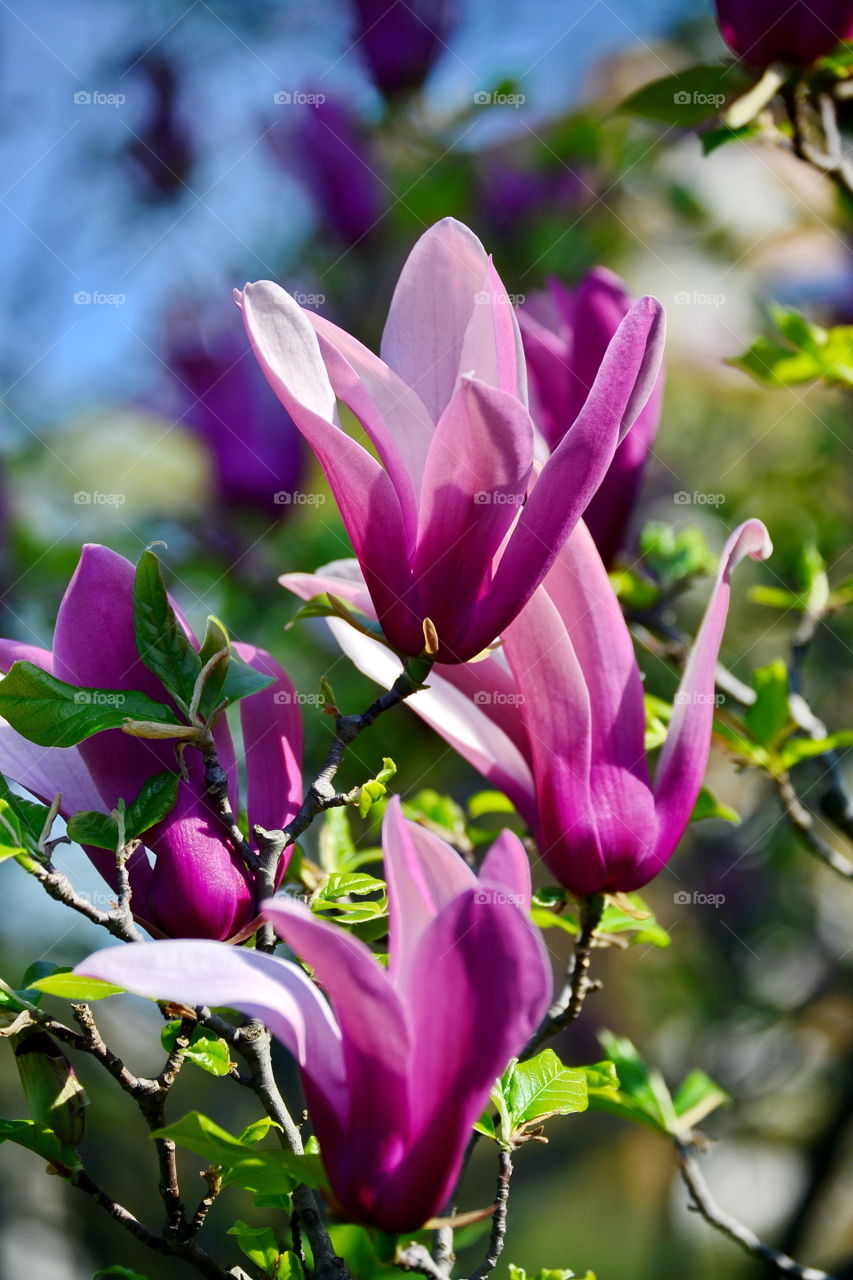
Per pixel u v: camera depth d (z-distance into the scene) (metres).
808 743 1.00
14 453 1.60
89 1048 0.78
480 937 0.70
